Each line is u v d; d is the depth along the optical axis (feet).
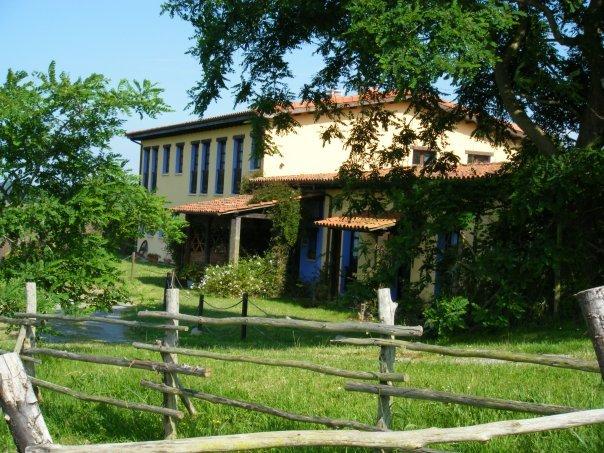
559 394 23.50
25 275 34.50
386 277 55.62
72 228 35.91
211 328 61.87
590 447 17.03
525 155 56.59
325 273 86.79
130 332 57.16
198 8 52.16
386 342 16.60
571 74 48.70
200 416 22.34
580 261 50.62
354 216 62.23
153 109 35.78
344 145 63.98
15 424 9.82
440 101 60.03
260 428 20.77
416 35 41.32
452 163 62.90
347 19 50.39
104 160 36.24
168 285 59.93
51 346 38.47
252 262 93.30
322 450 17.90
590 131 51.78
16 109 33.68
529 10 50.37
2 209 35.24
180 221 38.09
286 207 90.12
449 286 54.60
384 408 16.66
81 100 34.60
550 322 51.78
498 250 51.78
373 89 60.59
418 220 56.08
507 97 52.16
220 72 52.01
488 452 17.37
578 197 49.26
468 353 15.28
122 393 25.98
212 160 119.85
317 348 45.50
